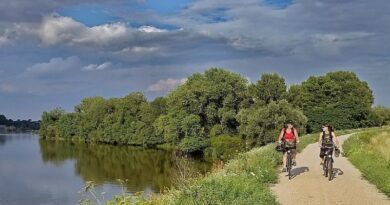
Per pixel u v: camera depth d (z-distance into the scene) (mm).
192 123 73625
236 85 76312
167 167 64938
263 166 18594
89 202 10703
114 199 10992
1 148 114625
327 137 18312
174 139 76438
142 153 88000
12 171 66688
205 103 76750
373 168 18938
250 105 75625
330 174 17609
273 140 62812
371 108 103812
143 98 110500
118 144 114625
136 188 45562
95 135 119125
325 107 94500
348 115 93375
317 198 13508
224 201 11258
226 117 72875
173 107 77750
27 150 106812
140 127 101188
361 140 42094
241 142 62469
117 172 61844
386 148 33281
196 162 60656
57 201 43594
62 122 140000
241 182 13797
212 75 80250
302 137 47938
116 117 111250
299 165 23078
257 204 11250
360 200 13195
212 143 67125
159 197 12820
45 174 62906
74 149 105188
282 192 14602
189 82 81625
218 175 15883
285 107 65188
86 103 136000
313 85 97625
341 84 97562
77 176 59844
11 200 43938
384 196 13867
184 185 13219
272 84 74562
